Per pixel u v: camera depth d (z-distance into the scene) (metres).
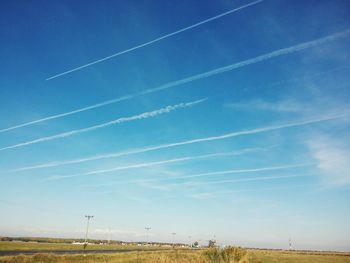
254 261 58.28
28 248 81.75
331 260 78.31
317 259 80.19
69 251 75.88
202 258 45.88
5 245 93.38
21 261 41.16
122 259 48.19
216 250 48.06
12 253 57.34
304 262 66.06
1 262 39.22
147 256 51.62
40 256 45.28
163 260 43.66
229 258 44.81
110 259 48.84
